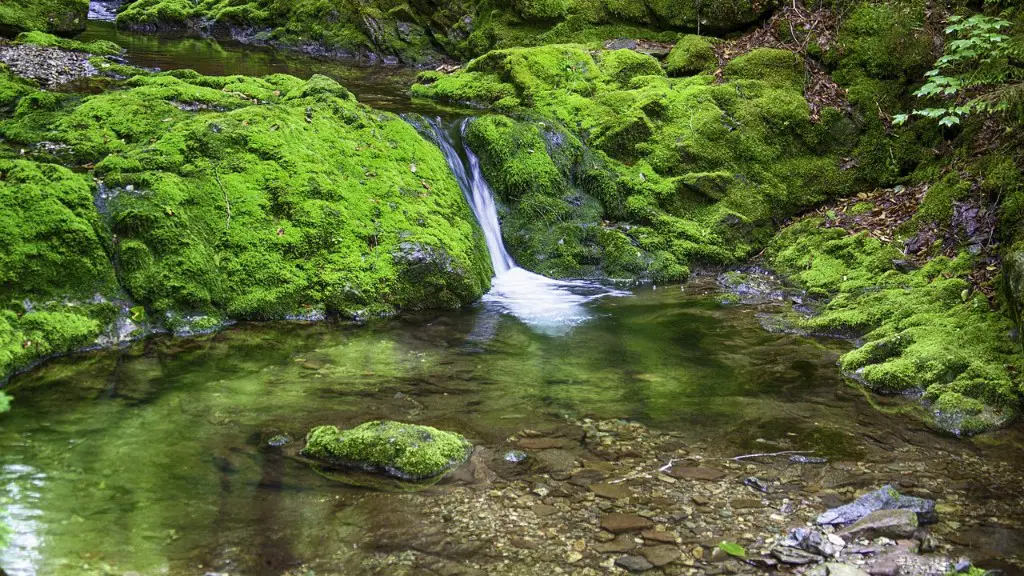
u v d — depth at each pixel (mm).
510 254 8805
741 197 9164
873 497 4160
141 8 17156
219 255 6828
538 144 9234
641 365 6199
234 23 16609
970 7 9625
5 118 7234
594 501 4176
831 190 9344
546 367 6094
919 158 9227
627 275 8492
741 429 5117
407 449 4441
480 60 11148
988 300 6680
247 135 7418
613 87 10375
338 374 5777
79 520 3799
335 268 7137
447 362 6121
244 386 5480
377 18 14695
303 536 3773
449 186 8469
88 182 6453
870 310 7000
